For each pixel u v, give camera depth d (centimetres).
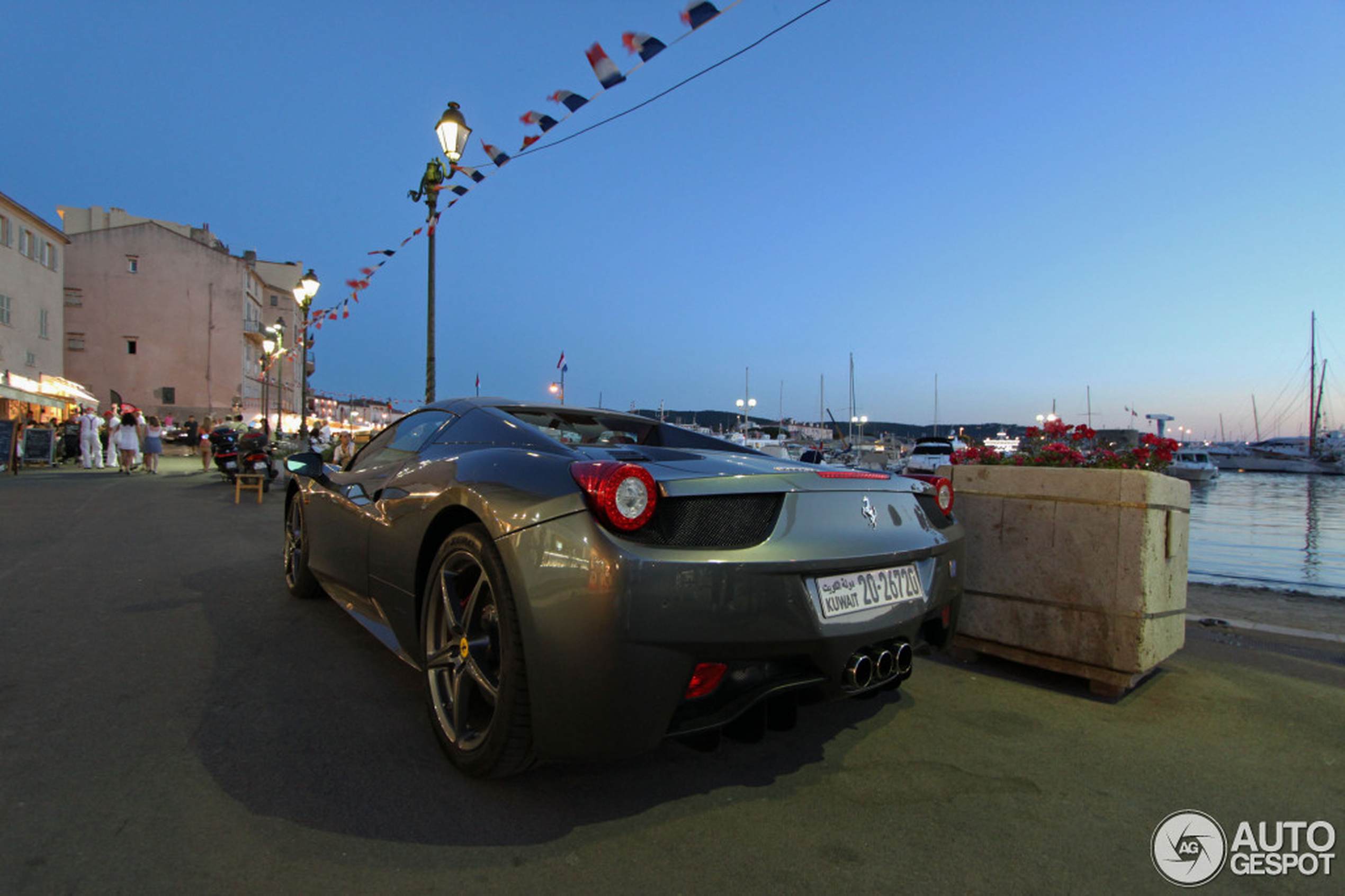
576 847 188
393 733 252
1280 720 292
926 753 254
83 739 236
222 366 4903
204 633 359
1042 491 333
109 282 4669
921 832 202
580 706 183
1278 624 487
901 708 297
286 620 389
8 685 278
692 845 191
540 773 229
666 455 245
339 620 393
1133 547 306
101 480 1434
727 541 196
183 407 4769
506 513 204
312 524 397
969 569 357
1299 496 2941
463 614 231
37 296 3166
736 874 179
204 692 282
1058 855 193
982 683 331
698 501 197
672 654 183
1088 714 294
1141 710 300
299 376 6519
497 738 200
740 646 189
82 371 4588
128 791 205
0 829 183
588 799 213
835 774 235
